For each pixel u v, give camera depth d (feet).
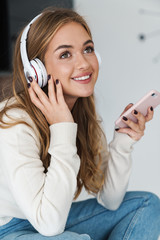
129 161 4.25
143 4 8.55
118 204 4.32
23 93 3.90
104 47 8.89
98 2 8.75
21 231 3.78
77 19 3.73
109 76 8.93
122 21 8.70
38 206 3.26
